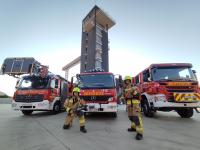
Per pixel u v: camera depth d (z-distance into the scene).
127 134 4.93
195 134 4.94
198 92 7.46
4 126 6.16
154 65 8.33
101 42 70.81
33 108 8.84
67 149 3.58
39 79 9.63
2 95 27.62
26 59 15.41
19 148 3.64
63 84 11.95
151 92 8.14
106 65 70.25
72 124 6.58
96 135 4.80
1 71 15.41
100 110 7.56
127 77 5.30
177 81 7.58
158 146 3.80
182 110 8.85
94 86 8.09
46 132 5.17
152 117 8.70
